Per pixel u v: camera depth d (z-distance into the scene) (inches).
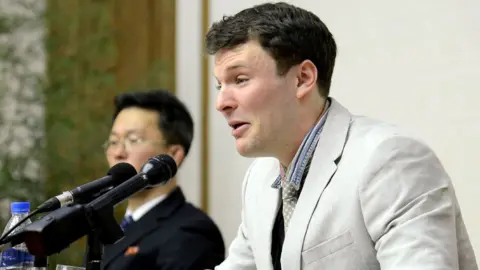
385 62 292.8
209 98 374.3
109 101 394.9
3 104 392.5
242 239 183.6
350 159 149.3
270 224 165.5
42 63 406.3
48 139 390.6
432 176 140.6
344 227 145.4
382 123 155.5
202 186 373.1
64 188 385.4
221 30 152.3
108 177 143.9
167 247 227.5
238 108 151.3
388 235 135.3
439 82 273.7
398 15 288.5
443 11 273.0
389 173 140.6
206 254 227.9
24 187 369.7
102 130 390.6
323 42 156.8
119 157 245.6
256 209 171.3
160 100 249.1
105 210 131.8
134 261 227.3
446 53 271.7
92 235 131.8
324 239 147.6
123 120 246.7
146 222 236.1
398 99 287.6
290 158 159.2
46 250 120.2
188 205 245.9
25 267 161.8
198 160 377.4
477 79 261.3
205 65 374.6
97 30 397.1
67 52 399.5
